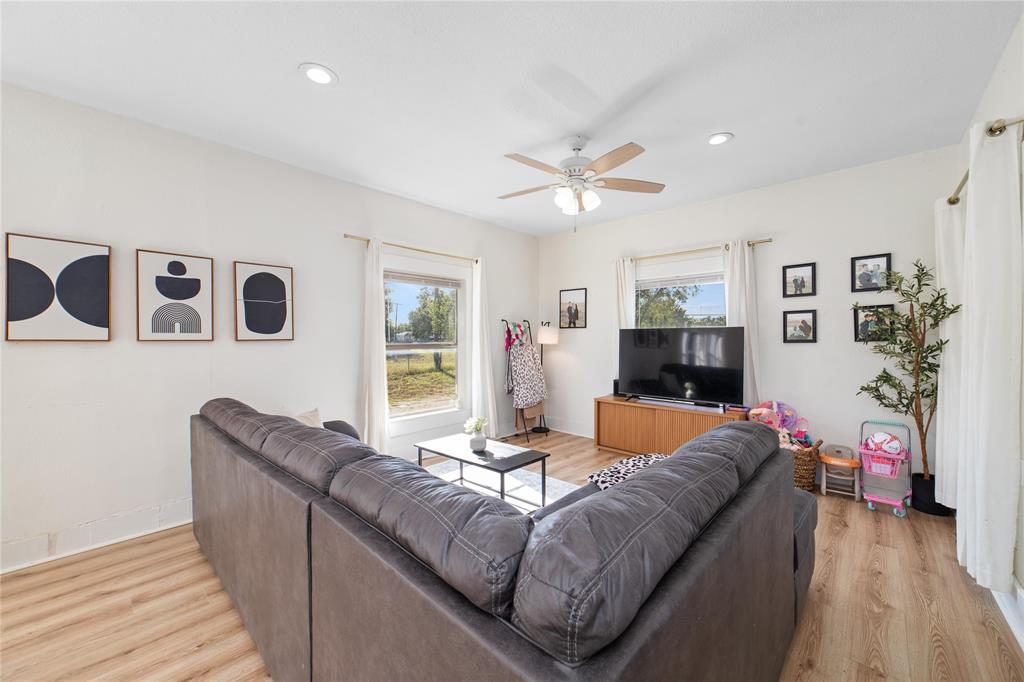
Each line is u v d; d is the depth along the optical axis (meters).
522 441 4.86
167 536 2.55
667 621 0.70
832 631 1.73
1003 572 1.75
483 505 0.90
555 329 5.04
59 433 2.31
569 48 1.92
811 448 3.21
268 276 3.09
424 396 4.30
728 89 2.25
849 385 3.35
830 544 2.46
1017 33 1.78
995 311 1.77
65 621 1.79
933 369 2.82
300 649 1.22
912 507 2.93
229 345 2.92
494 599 0.72
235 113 2.49
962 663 1.56
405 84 2.20
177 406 2.70
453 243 4.47
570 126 2.63
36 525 2.25
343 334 3.55
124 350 2.51
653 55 1.97
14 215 2.18
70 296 2.32
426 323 4.32
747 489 1.24
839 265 3.38
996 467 1.77
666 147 2.93
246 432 1.72
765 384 3.75
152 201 2.61
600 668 0.60
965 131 2.73
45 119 2.27
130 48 1.93
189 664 1.56
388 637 0.87
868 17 1.74
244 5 1.67
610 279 4.88
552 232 5.36
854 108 2.45
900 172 3.12
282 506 1.26
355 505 1.05
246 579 1.58
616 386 4.58
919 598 1.94
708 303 4.13
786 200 3.63
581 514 0.79
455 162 3.19
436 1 1.65
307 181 3.32
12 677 1.50
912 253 3.09
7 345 2.17
